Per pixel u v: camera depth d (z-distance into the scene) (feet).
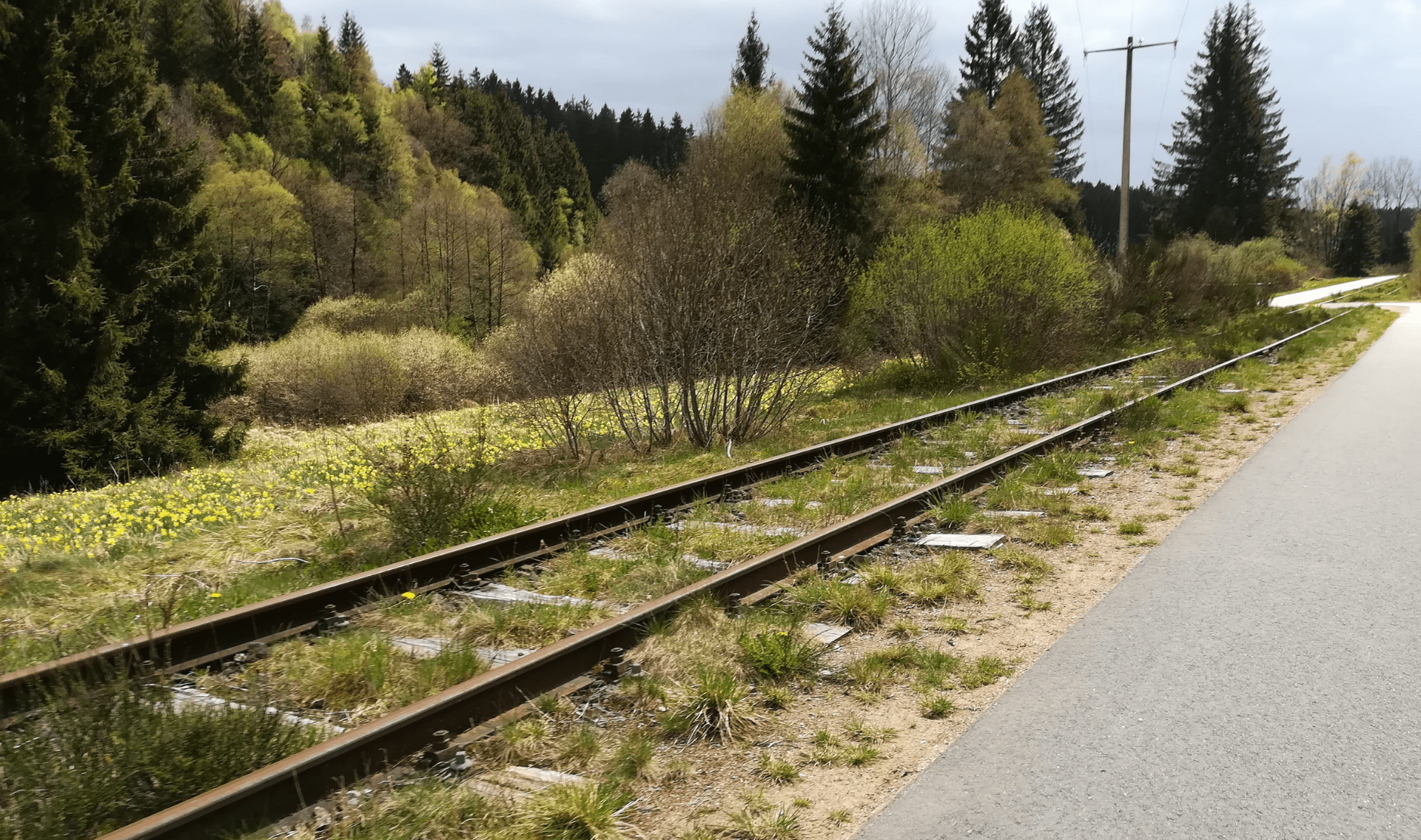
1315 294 227.40
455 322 155.12
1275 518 23.38
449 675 14.82
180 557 24.86
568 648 14.60
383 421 85.56
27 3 62.95
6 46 62.18
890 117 152.66
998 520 24.13
